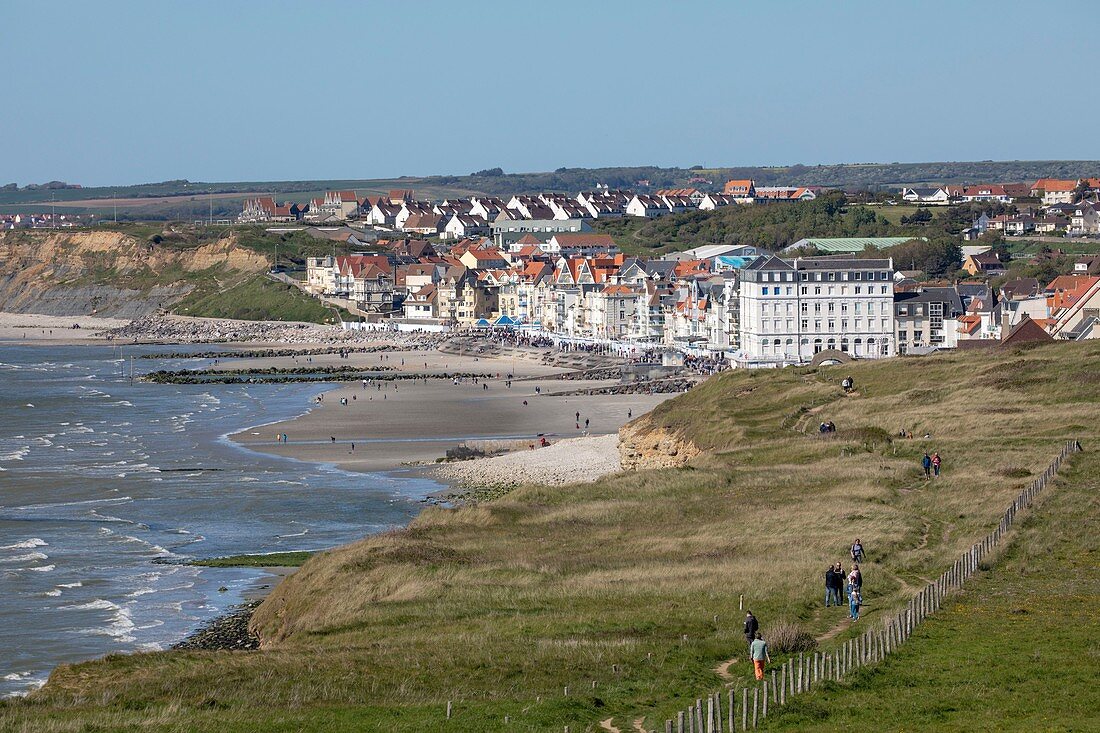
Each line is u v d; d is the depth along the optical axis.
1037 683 60.69
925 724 55.47
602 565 97.31
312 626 89.25
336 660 72.88
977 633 69.81
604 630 77.31
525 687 65.19
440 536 111.81
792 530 102.38
